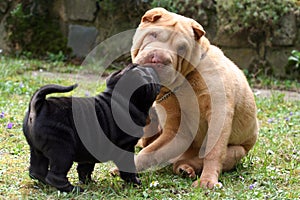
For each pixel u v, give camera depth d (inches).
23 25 438.6
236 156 203.2
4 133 233.3
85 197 163.5
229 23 394.0
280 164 210.2
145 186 177.3
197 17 400.8
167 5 402.6
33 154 169.3
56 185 164.1
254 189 178.9
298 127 267.3
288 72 394.3
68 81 345.1
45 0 438.0
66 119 161.9
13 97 303.9
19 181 177.9
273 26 390.9
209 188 177.9
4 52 437.7
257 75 392.8
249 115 205.9
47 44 435.5
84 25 432.1
